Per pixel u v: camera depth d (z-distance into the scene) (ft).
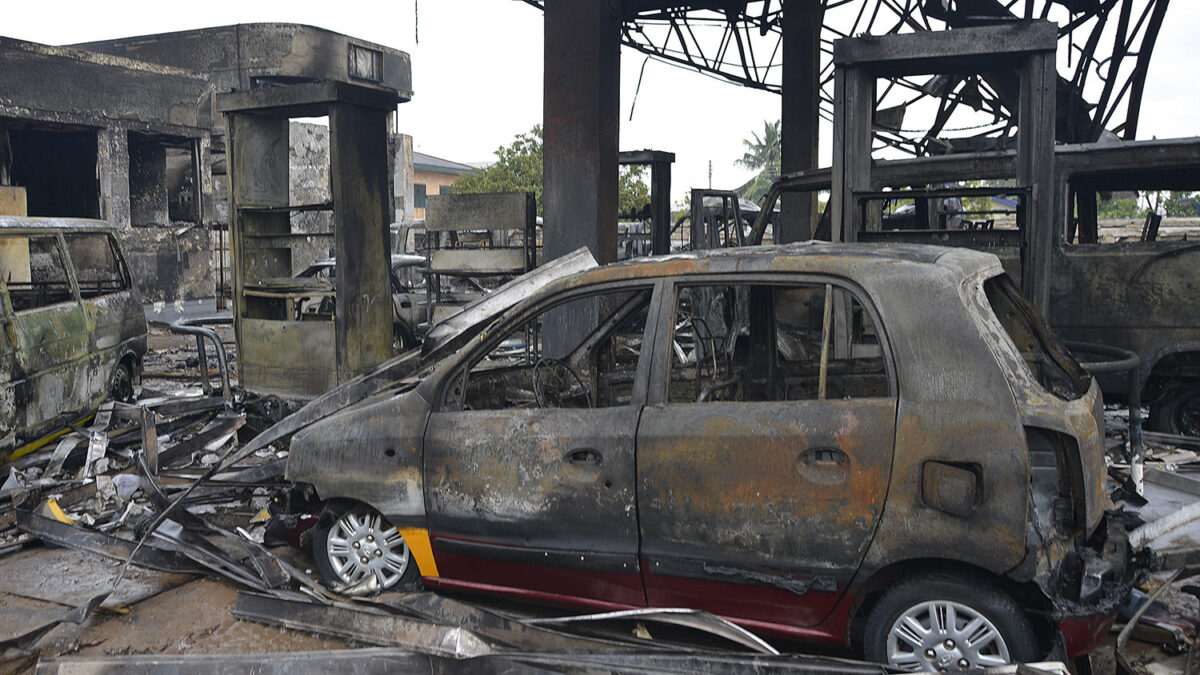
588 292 12.64
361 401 15.39
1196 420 23.08
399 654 10.85
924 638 10.30
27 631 13.10
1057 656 9.93
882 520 10.23
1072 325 23.80
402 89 117.70
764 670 9.90
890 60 24.95
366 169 27.40
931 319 10.41
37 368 22.31
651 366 11.83
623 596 11.91
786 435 10.73
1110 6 37.32
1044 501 12.35
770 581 10.88
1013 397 9.95
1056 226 23.90
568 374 15.79
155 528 15.78
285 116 28.73
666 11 47.16
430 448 13.04
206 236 86.99
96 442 22.00
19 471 20.92
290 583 14.40
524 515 12.28
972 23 37.91
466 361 13.35
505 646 11.19
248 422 25.13
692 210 41.60
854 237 25.40
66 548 17.15
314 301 38.04
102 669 11.18
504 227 31.32
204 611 13.98
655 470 11.38
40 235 24.36
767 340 14.88
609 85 33.91
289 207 27.86
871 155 26.25
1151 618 12.38
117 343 27.45
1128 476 18.42
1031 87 24.13
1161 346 22.77
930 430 10.07
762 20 47.83
